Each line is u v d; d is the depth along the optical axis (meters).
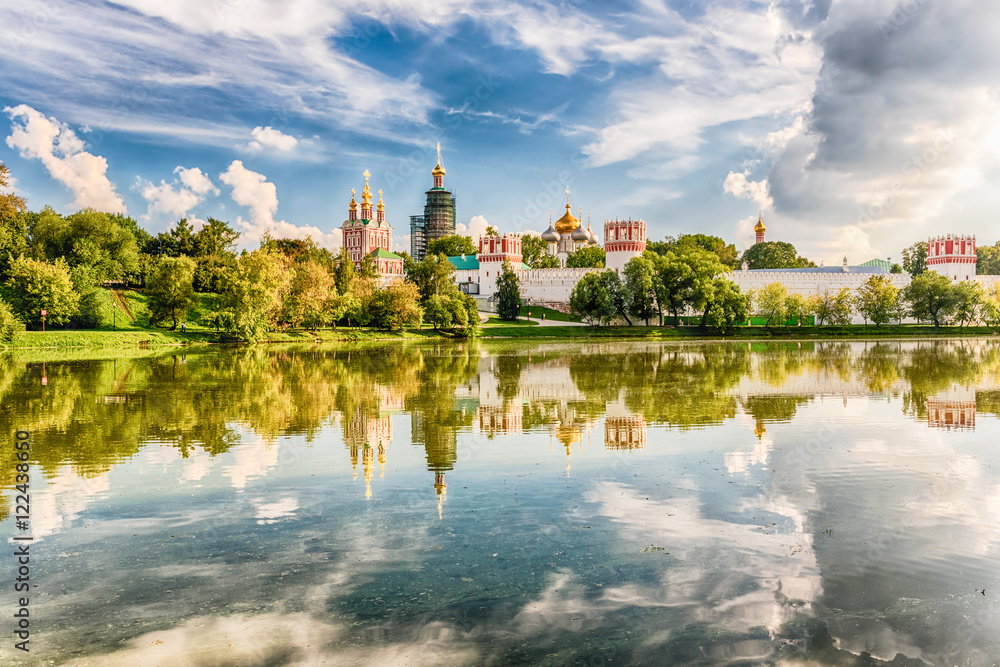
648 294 115.00
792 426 27.47
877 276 119.44
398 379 45.53
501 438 25.27
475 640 10.61
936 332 109.12
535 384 42.34
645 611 11.48
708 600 11.84
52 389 40.06
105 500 17.50
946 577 12.66
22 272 84.44
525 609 11.57
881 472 19.95
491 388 40.34
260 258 91.69
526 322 125.31
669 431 26.56
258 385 42.16
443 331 109.00
